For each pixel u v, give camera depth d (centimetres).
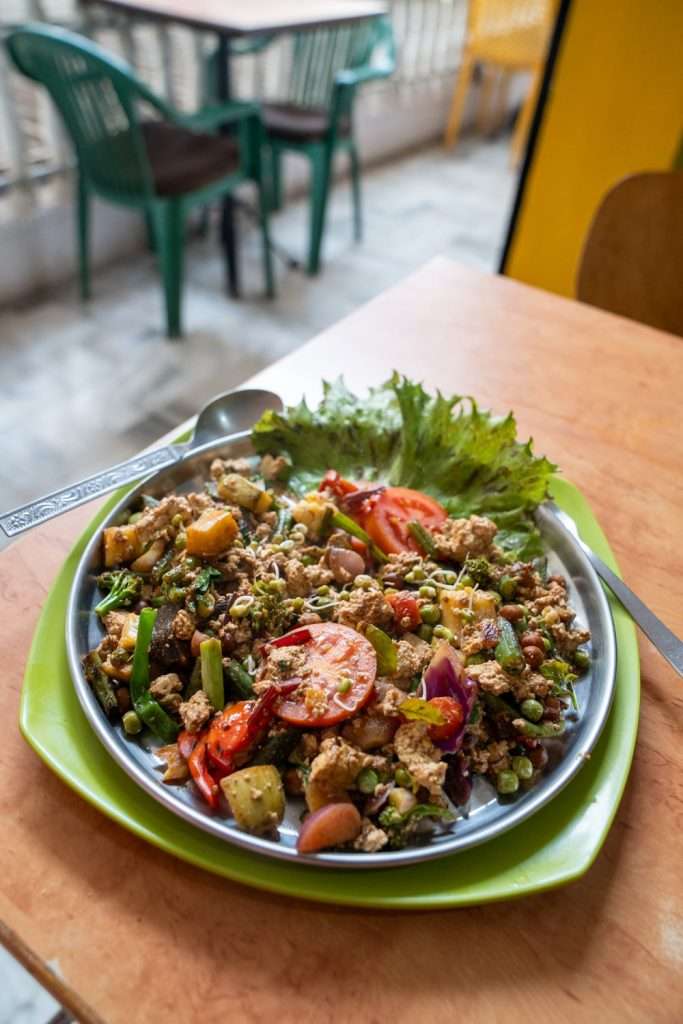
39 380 148
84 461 131
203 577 47
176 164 150
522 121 260
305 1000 34
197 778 38
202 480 56
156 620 44
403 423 59
